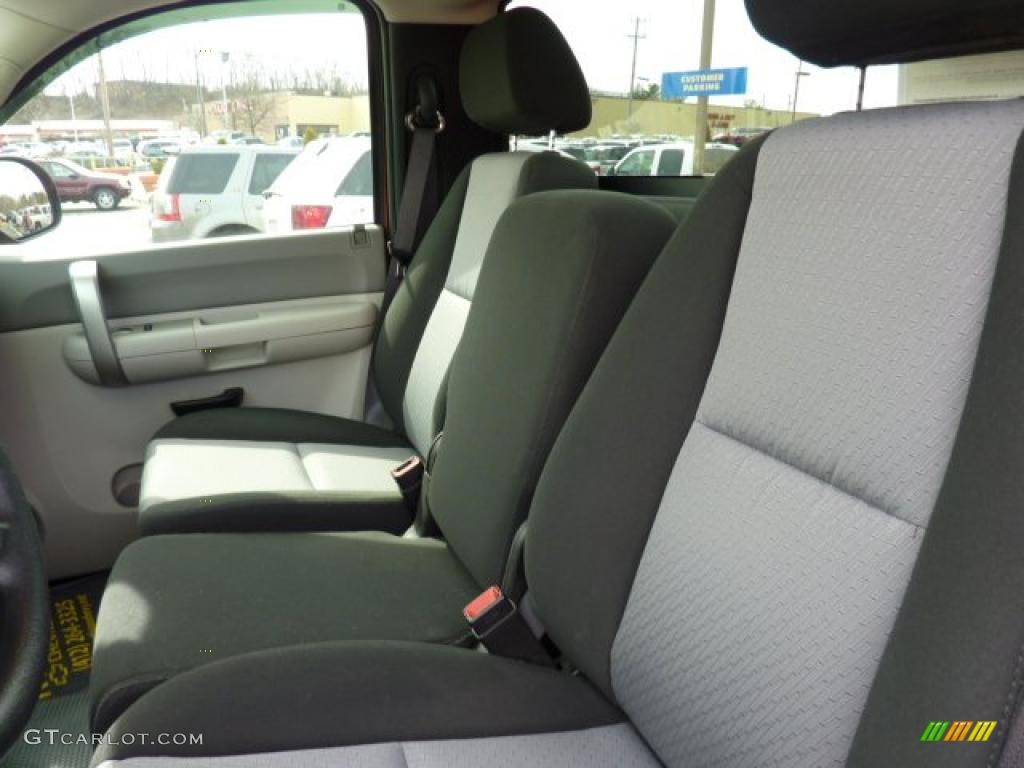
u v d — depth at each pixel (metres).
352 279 2.42
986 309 0.65
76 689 1.83
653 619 0.95
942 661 0.60
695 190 1.67
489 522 1.33
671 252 1.03
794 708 0.76
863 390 0.74
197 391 2.26
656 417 1.00
